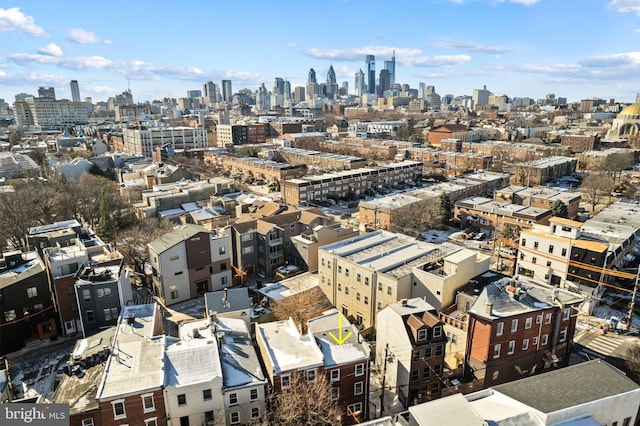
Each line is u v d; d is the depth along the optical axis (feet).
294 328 147.84
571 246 214.28
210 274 233.55
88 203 331.98
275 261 257.96
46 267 207.51
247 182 506.07
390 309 152.87
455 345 163.43
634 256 255.50
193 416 119.03
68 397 116.26
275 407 123.13
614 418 108.68
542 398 105.81
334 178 422.00
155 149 647.56
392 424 108.78
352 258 205.05
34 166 451.12
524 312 148.87
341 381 133.18
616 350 178.81
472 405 107.45
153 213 337.93
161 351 128.57
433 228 337.72
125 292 184.65
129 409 113.50
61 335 192.03
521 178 476.13
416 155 629.51
